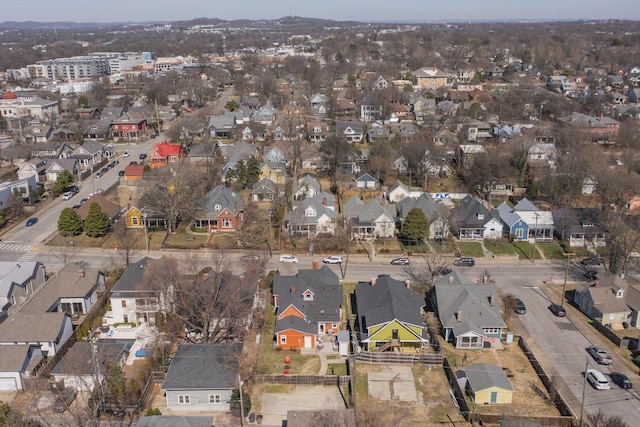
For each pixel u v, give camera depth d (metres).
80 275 64.25
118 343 55.97
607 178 94.19
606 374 52.25
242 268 72.81
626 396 49.09
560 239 85.44
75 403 47.97
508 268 76.06
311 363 54.12
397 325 55.50
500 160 109.81
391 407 47.56
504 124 147.50
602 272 70.62
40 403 47.62
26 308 58.56
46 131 143.62
